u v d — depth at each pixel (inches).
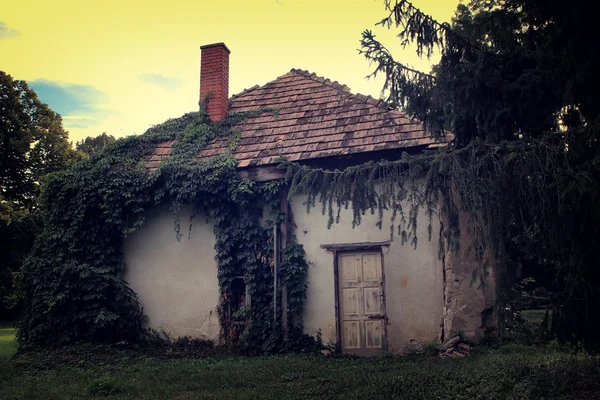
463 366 287.6
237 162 458.0
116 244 480.4
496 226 218.7
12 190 1079.6
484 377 251.6
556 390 226.4
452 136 410.3
